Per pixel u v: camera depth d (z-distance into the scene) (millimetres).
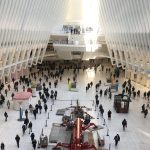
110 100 31219
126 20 30328
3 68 30422
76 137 19094
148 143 20750
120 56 38719
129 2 27562
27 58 37062
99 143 20016
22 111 26359
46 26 37094
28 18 30344
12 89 34500
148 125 24328
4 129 22625
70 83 34875
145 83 37812
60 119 25062
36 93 33406
